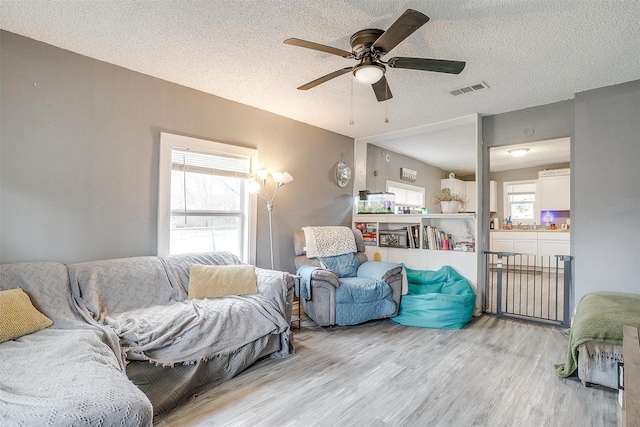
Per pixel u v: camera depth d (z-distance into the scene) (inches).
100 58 105.8
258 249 151.9
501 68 108.3
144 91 116.5
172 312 90.7
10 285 81.9
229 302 100.4
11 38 91.7
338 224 192.5
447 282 152.3
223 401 79.3
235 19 83.9
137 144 115.0
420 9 77.6
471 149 233.8
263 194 153.4
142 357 74.0
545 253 265.1
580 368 87.2
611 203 121.3
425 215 168.6
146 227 117.2
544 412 75.4
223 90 130.6
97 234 106.7
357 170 205.6
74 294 89.0
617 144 120.4
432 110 151.6
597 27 84.1
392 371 95.1
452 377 91.7
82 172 103.7
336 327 134.8
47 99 97.4
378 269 145.0
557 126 139.9
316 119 166.7
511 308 164.6
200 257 119.9
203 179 135.4
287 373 93.6
